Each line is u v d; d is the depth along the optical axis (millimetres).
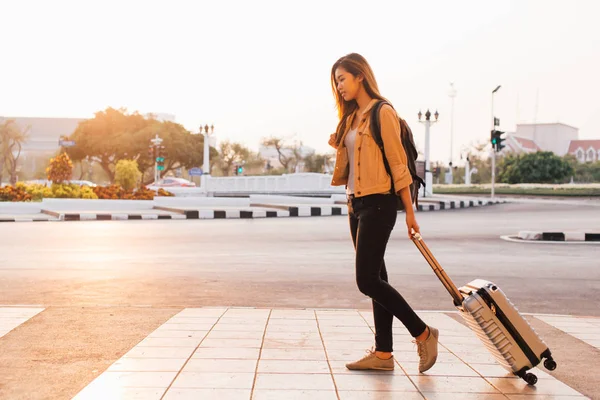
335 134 3693
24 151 117875
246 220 19750
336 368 3508
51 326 4691
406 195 3365
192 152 65438
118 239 12750
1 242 11969
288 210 22562
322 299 6316
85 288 6758
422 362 3439
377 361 3465
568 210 26562
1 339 4266
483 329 3252
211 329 4547
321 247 11406
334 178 3705
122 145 63062
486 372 3496
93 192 27703
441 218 20625
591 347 4336
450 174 64375
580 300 6535
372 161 3365
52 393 3111
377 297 3381
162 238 13039
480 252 10812
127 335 4410
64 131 122312
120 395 2977
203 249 10969
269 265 8883
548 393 3127
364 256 3373
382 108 3391
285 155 73500
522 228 16234
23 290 6582
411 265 8984
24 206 23078
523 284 7500
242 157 76250
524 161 61750
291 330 4535
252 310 5352
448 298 6480
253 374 3355
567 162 62594
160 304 5883
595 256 10328
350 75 3523
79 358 3787
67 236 13367
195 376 3307
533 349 3236
